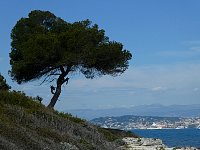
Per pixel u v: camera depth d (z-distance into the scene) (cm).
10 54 4503
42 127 1941
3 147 1379
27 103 2366
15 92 2453
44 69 4184
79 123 2633
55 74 4253
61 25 4472
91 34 4150
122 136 3703
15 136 1548
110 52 4078
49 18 4591
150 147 3244
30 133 1697
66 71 4188
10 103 2238
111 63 4197
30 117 1986
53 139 1833
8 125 1606
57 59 4075
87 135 2341
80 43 4059
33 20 4559
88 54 4003
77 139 2077
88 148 2016
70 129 2228
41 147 1603
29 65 4069
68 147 1812
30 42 4081
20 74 4188
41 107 2473
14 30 4553
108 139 2989
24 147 1519
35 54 3950
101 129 3250
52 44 3972
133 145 3256
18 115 1919
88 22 4462
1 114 1792
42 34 4197
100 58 4106
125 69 4334
